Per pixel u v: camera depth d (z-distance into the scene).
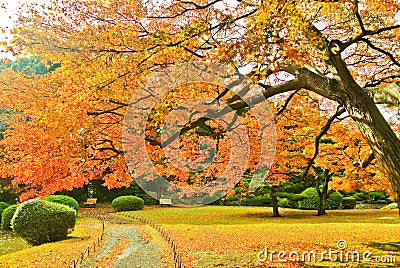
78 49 6.46
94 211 28.83
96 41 6.38
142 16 6.23
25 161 7.76
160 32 6.00
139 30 6.46
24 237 14.33
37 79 8.02
